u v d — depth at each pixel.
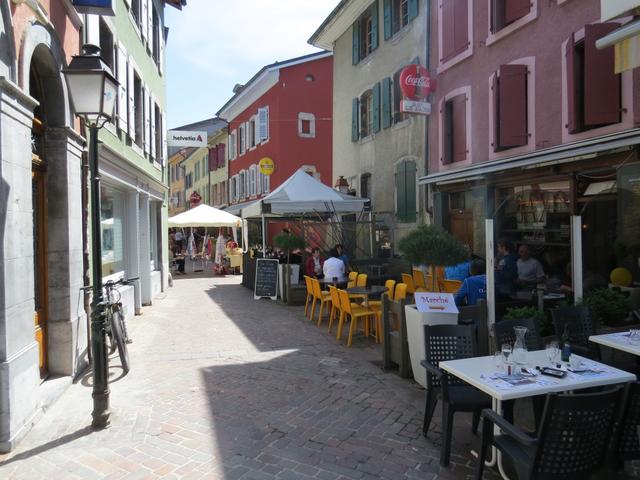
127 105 10.38
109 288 7.57
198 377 6.49
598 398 2.85
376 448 4.40
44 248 6.12
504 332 4.73
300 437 4.63
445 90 11.48
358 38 16.08
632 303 6.37
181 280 19.52
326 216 16.58
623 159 7.02
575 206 8.12
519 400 4.61
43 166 6.04
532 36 8.81
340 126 17.78
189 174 46.25
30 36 5.12
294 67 24.27
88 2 6.36
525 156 8.55
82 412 5.29
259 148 26.34
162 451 4.36
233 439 4.60
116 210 10.66
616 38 4.27
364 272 13.05
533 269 8.87
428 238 6.52
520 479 3.12
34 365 5.00
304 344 8.24
